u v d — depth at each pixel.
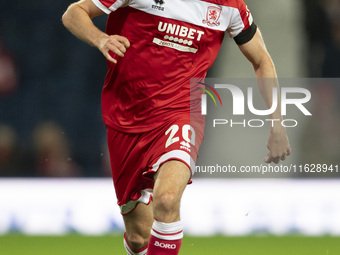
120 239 28.75
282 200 31.11
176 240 14.48
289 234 30.86
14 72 46.06
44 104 45.41
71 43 46.91
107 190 31.72
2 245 26.77
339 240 28.42
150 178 15.60
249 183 31.17
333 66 45.88
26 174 40.16
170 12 15.50
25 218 31.52
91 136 44.28
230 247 26.02
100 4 15.55
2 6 47.53
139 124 16.11
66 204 31.58
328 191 31.23
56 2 47.78
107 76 16.67
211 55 16.22
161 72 15.81
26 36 47.00
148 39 15.66
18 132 44.25
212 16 15.81
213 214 30.91
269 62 17.17
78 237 29.70
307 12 44.97
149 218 17.16
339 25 46.16
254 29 16.91
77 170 40.62
